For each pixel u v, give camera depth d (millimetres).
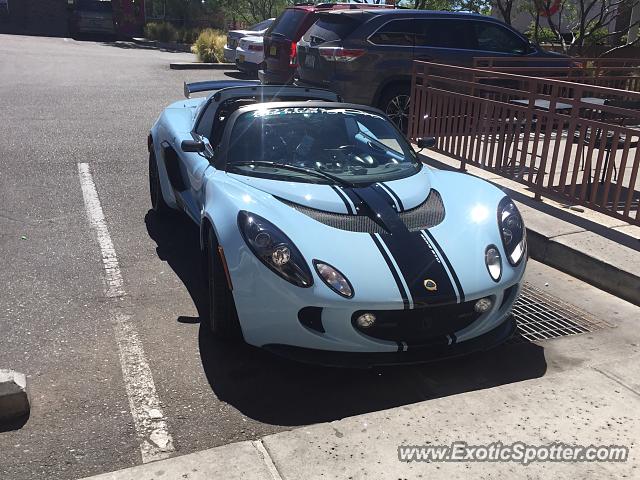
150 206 6379
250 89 5285
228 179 4031
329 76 8797
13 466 2695
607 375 3389
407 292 3221
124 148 8648
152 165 6062
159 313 4145
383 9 9133
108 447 2838
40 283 4555
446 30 9047
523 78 6176
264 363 3578
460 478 2580
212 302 3676
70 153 8289
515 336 3953
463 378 3475
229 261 3441
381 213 3643
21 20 33844
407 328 3281
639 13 16516
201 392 3283
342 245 3379
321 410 3168
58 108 11320
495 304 3471
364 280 3232
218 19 32094
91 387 3291
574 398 3166
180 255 5152
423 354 3307
